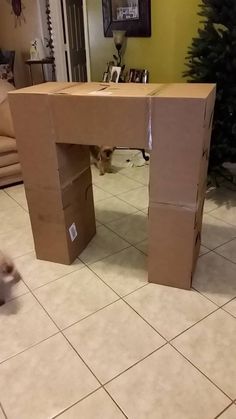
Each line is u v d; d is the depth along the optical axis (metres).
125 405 1.24
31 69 5.36
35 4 4.71
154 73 3.35
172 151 1.47
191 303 1.68
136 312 1.64
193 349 1.44
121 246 2.17
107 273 1.92
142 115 1.44
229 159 2.62
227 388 1.28
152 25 3.16
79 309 1.68
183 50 3.06
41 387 1.32
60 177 1.75
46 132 1.64
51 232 1.93
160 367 1.37
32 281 1.88
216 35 2.35
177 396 1.26
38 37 4.93
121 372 1.36
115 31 3.30
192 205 1.55
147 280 1.85
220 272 1.89
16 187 3.07
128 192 2.90
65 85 1.77
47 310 1.68
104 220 2.48
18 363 1.41
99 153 3.17
